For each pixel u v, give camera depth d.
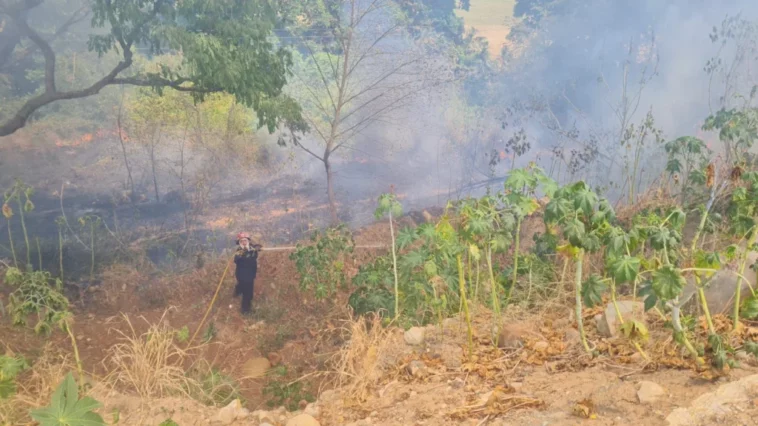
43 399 4.62
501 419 3.64
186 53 10.88
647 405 3.48
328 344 7.76
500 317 5.36
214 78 11.27
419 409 3.99
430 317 6.32
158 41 11.33
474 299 6.00
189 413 4.40
